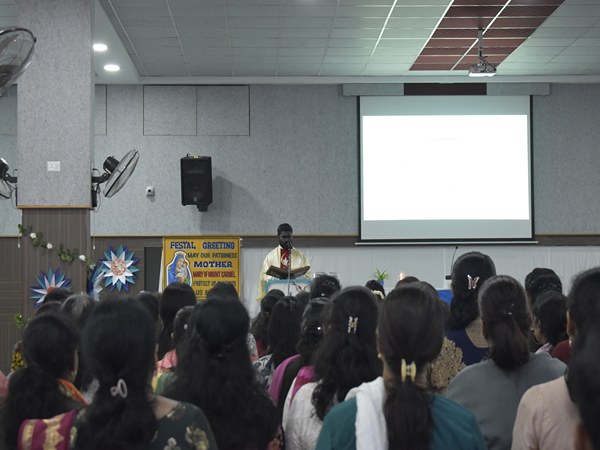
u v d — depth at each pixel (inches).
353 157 444.1
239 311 87.4
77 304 124.1
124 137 437.4
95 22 333.7
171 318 138.9
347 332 91.6
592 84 449.4
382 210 440.5
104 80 430.3
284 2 321.7
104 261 386.3
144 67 417.4
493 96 444.8
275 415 89.0
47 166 294.0
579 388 49.3
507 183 442.9
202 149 440.1
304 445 94.0
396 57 404.2
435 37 370.6
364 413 68.4
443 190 441.4
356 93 442.3
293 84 443.8
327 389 91.7
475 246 441.7
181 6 325.1
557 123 447.2
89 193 293.7
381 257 439.8
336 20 345.4
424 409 67.8
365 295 93.5
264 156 442.3
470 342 117.0
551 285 163.0
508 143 443.8
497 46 386.6
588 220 446.3
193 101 440.5
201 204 424.5
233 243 387.5
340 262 440.1
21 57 178.1
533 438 79.4
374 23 350.0
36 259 293.3
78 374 101.7
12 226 424.2
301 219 441.1
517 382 96.0
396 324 71.3
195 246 388.2
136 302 72.9
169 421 71.7
